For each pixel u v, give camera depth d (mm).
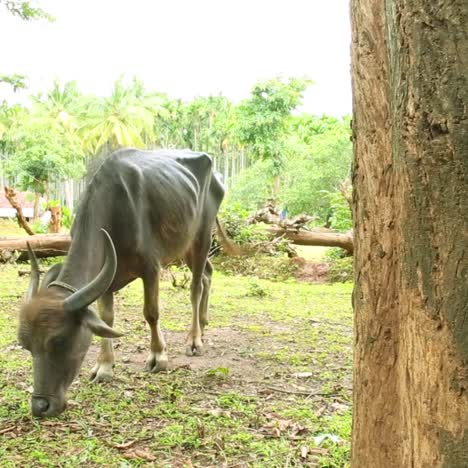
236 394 5047
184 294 10773
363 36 2617
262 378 5605
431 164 2008
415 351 2145
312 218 14703
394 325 2549
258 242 14398
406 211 2121
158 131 62281
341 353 6625
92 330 4215
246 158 57906
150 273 5578
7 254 13836
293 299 10586
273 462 3707
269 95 37188
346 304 10141
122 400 4836
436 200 2008
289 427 4281
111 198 5195
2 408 4613
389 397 2576
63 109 51562
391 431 2576
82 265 4820
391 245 2527
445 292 2010
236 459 3771
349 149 24797
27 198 31250
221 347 6805
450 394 2025
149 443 4020
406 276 2162
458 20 1934
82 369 5785
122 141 48938
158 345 5781
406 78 2074
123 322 8109
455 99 1942
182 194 5930
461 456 2016
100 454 3822
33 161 35281
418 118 2033
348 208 15734
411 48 2041
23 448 3898
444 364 2035
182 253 6184
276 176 32438
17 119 46750
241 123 37156
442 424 2057
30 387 5164
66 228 18953
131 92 54062
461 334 1983
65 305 4191
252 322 8328
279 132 37250
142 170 5621
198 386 5277
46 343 4109
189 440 4004
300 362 6188
